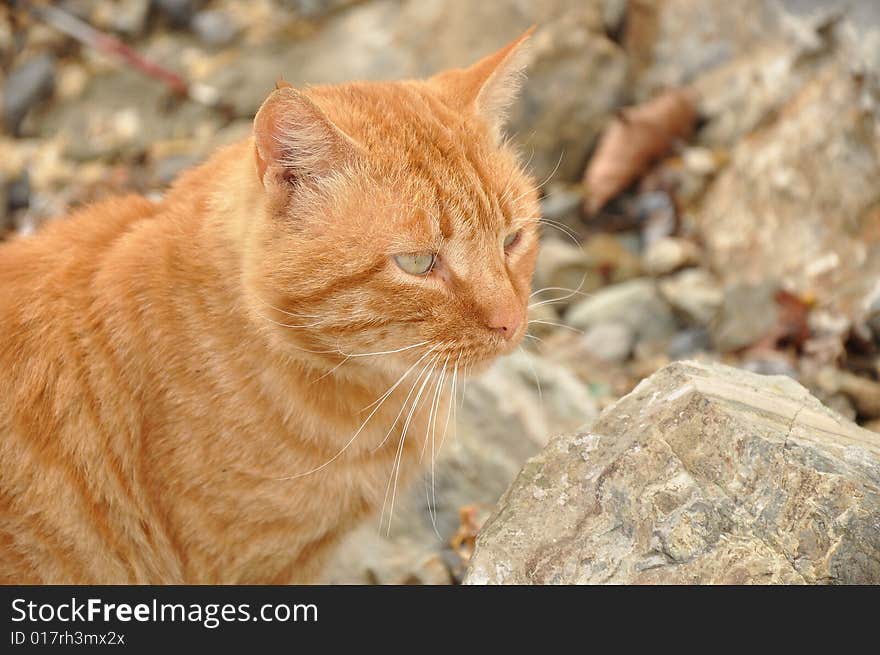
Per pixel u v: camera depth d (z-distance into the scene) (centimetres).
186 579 367
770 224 643
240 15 816
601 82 761
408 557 452
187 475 350
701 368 345
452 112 362
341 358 343
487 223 341
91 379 353
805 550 279
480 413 511
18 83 777
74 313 358
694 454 303
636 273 663
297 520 360
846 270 593
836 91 661
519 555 306
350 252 326
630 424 324
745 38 750
